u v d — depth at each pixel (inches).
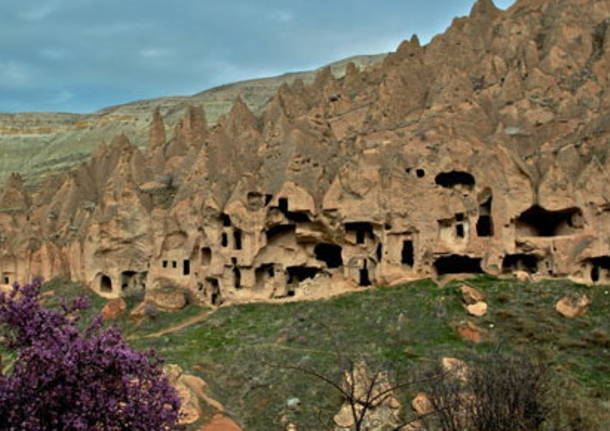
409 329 1791.3
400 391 1365.7
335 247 2374.5
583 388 1333.7
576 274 1952.5
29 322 659.4
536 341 1640.0
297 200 2203.5
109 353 637.3
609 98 2197.3
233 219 2274.9
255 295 2294.5
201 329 2063.2
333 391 1441.9
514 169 2057.1
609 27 2482.8
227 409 1417.3
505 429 826.8
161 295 2357.3
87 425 597.6
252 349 1787.6
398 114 2501.2
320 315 2007.9
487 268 2048.5
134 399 641.0
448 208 2090.3
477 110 2301.9
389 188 2140.7
